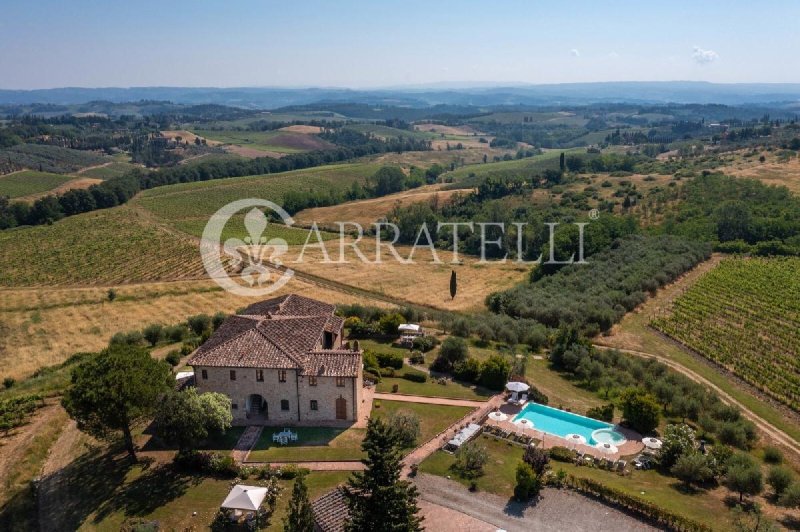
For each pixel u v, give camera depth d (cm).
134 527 4525
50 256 17300
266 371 6200
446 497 4881
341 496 4506
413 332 8981
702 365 9106
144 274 15400
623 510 4719
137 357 5725
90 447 5978
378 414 6438
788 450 6456
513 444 5891
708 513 4681
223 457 5422
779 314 11162
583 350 8344
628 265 14038
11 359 9900
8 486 5425
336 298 13075
